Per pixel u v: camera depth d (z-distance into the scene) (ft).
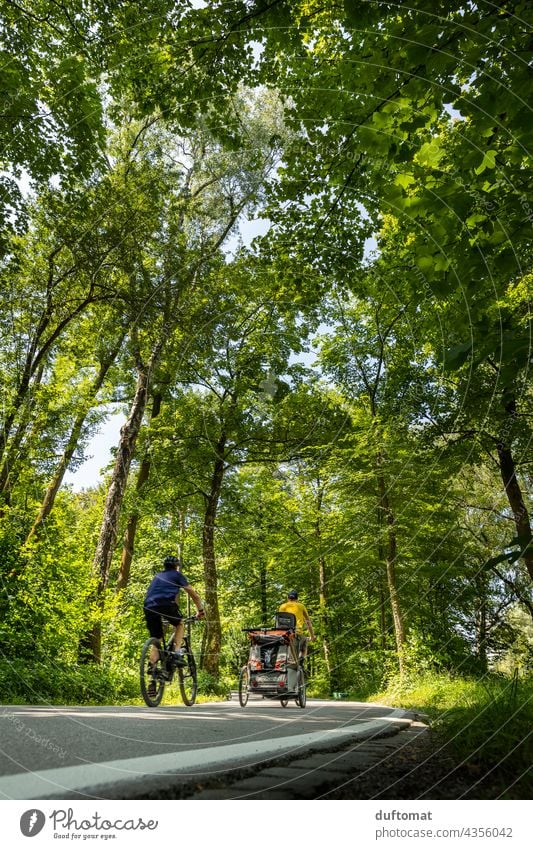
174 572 19.53
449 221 11.83
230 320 42.63
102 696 23.70
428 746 6.28
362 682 54.34
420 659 40.88
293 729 9.18
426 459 42.11
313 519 53.21
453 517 43.83
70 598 27.96
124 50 19.70
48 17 26.78
